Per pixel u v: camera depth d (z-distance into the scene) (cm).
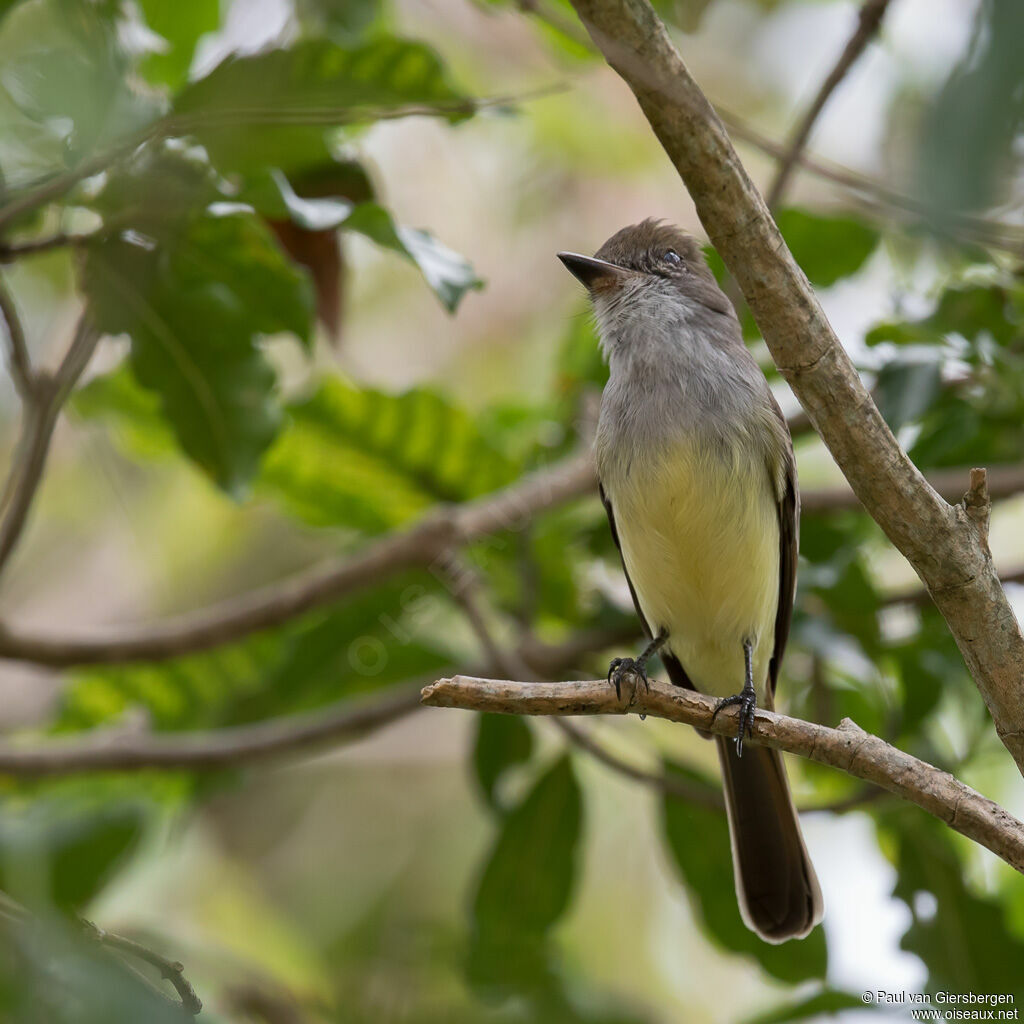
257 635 931
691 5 819
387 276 1424
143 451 980
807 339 510
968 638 534
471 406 1388
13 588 1338
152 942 869
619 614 960
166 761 895
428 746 1412
